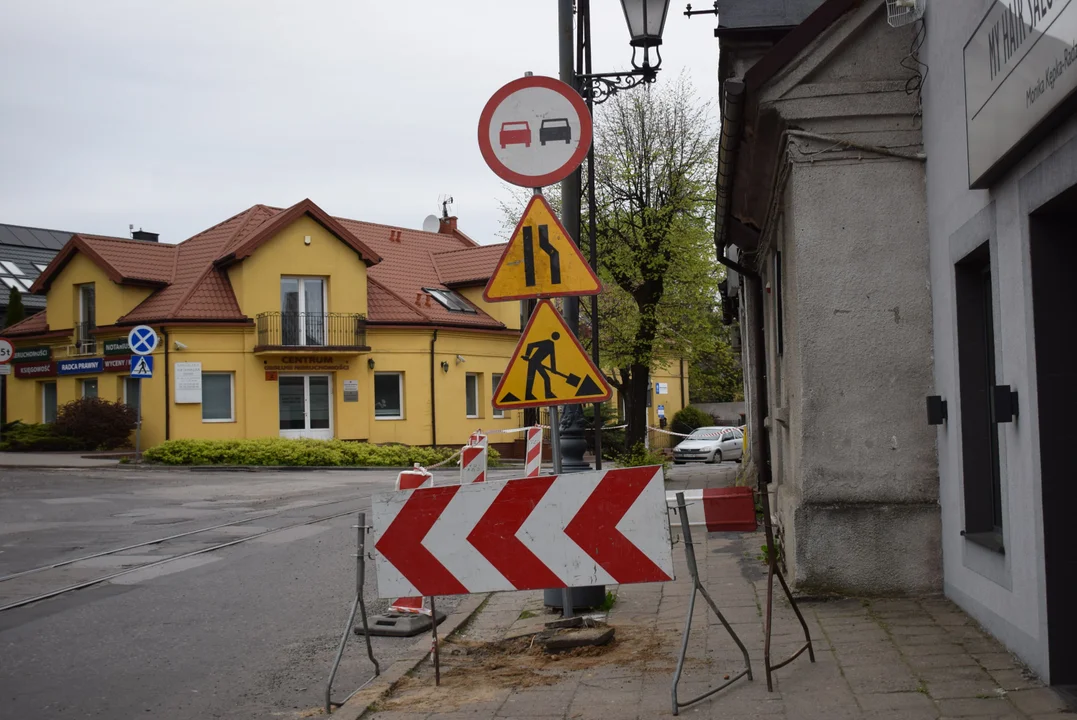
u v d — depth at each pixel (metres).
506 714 5.58
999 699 5.17
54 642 7.84
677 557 10.67
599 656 6.78
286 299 36.09
